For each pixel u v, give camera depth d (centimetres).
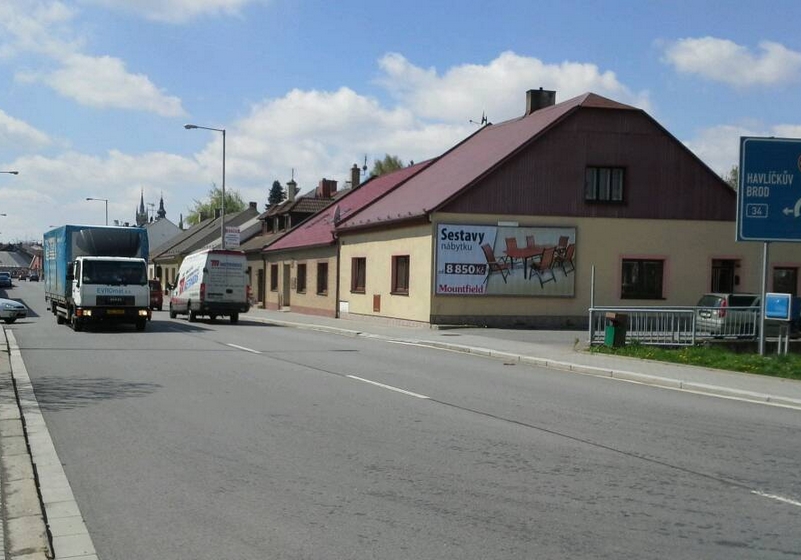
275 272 4791
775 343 2105
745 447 893
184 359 1739
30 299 5906
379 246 3191
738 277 3055
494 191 2805
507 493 680
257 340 2327
